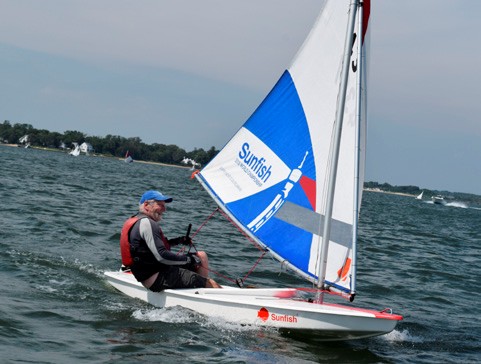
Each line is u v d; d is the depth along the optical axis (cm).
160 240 768
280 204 804
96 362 568
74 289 842
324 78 770
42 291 812
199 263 811
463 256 1905
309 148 781
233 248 1434
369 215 3722
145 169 9831
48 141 16162
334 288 738
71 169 5144
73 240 1255
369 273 1302
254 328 734
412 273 1376
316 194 769
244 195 839
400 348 738
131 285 833
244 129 851
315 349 684
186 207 2572
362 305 970
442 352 740
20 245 1110
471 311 1023
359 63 719
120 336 656
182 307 777
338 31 757
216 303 755
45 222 1448
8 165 4228
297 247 780
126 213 1945
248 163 843
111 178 4453
